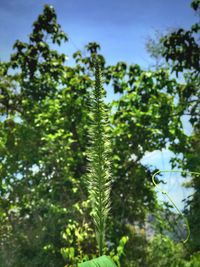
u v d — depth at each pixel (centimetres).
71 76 1140
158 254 925
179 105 1068
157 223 993
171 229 922
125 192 1057
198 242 774
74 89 1088
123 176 1069
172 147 1055
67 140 1037
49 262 860
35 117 1113
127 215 1052
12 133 1038
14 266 888
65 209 885
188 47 1065
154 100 1064
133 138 1064
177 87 1073
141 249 970
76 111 1074
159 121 1059
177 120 1062
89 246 843
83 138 1096
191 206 834
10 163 1002
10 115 1188
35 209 937
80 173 1050
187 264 466
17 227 955
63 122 1073
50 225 886
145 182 1059
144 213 1056
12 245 920
